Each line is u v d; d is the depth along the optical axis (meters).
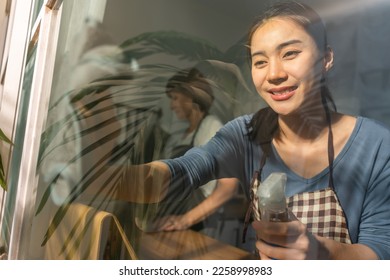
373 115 0.34
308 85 0.38
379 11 0.35
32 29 0.99
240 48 0.42
